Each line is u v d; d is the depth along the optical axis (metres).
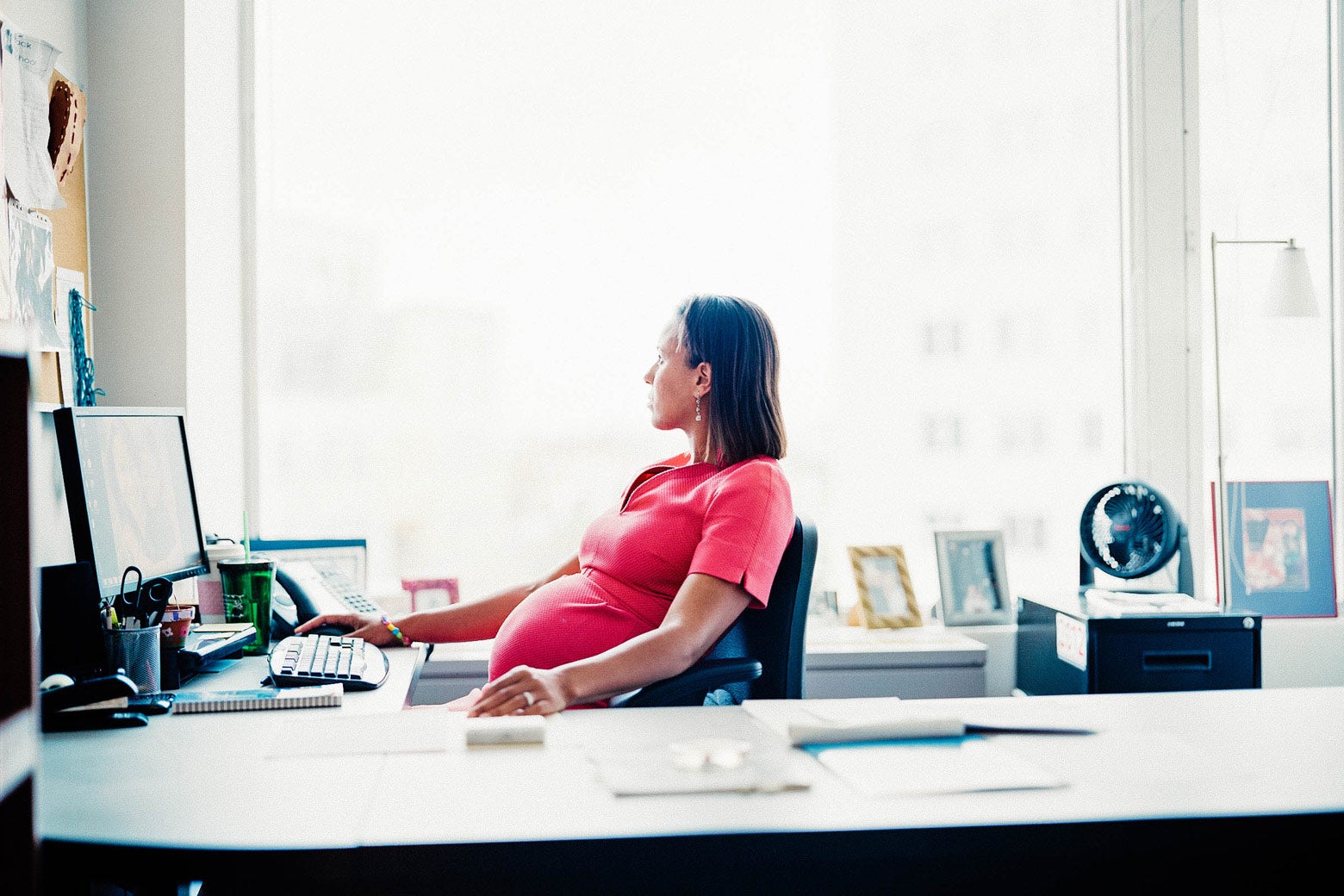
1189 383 2.73
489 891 0.99
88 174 2.20
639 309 2.65
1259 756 1.13
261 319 2.56
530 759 1.11
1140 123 2.71
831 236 2.70
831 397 2.71
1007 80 2.76
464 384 2.63
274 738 1.20
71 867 0.86
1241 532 2.63
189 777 1.04
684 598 1.62
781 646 1.75
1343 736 1.22
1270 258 2.74
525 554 2.65
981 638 2.60
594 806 0.95
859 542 2.72
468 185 2.62
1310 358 2.76
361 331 2.61
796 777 1.03
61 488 1.87
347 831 0.88
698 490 1.80
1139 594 2.38
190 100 2.25
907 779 1.03
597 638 1.75
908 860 0.93
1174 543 2.28
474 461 2.63
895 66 2.71
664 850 0.88
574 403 2.65
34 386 0.92
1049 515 2.78
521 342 2.63
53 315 1.92
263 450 2.57
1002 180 2.76
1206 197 2.73
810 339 2.70
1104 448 2.78
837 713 1.28
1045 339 2.78
